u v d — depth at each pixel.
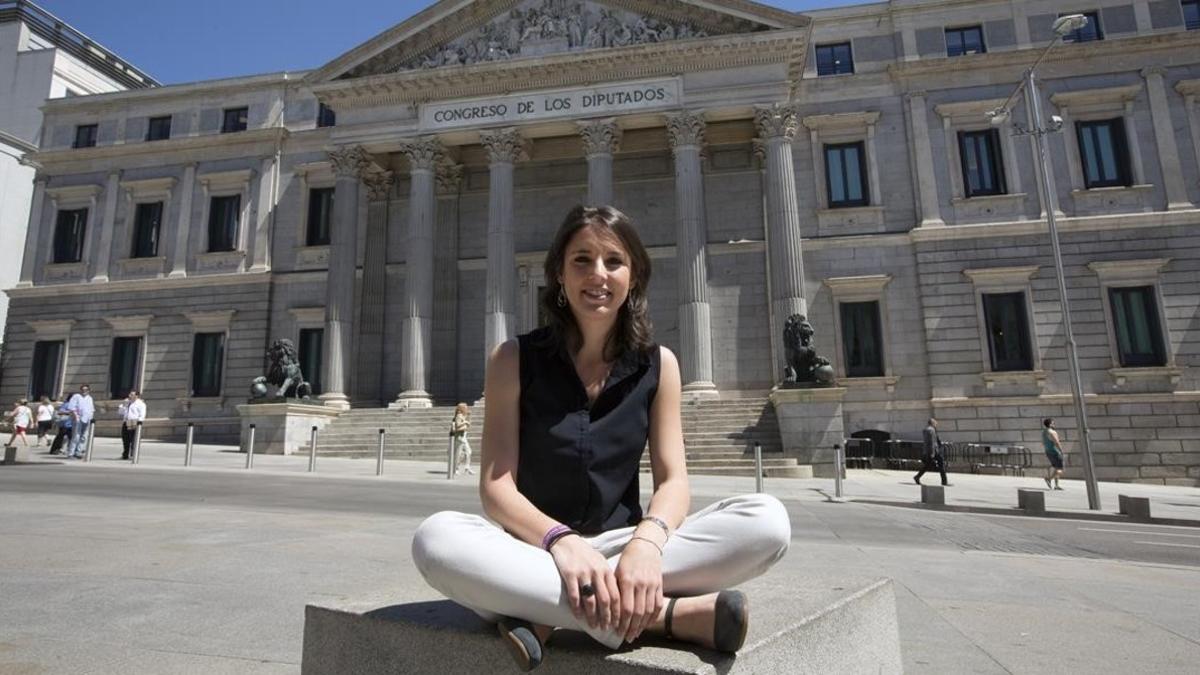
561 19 31.39
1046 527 12.56
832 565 7.52
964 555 8.57
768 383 31.66
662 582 2.32
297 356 36.03
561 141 35.28
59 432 25.03
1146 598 5.99
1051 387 29.53
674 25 30.55
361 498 13.54
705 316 28.02
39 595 5.29
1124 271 29.72
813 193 32.69
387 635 2.50
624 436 2.79
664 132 34.41
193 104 39.81
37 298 39.28
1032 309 30.14
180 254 38.25
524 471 2.77
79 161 40.22
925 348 30.72
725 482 20.14
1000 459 28.58
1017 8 32.19
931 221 31.41
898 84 32.78
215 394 36.69
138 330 38.00
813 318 31.94
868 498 16.31
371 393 34.31
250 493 13.98
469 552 2.27
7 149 44.69
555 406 2.78
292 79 39.12
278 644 4.15
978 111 31.77
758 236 32.97
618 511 2.80
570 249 2.87
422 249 30.83
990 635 4.62
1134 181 30.22
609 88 30.27
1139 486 25.39
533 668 2.11
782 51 29.16
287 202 38.03
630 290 2.98
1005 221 30.95
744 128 32.94
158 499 12.45
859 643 2.91
